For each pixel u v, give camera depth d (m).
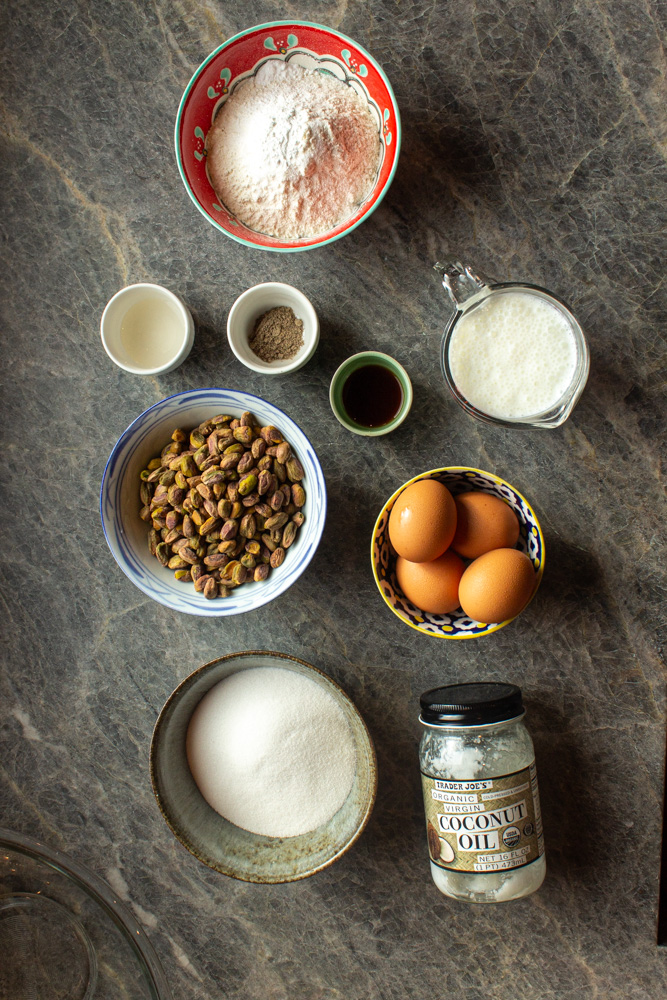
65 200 1.23
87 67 1.22
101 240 1.23
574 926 1.19
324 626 1.21
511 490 1.07
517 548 1.12
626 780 1.18
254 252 1.21
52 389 1.25
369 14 1.17
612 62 1.16
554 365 1.09
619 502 1.18
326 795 1.17
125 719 1.24
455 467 1.09
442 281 1.18
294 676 1.19
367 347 1.20
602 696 1.19
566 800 1.19
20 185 1.23
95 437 1.24
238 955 1.22
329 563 1.21
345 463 1.21
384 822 1.21
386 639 1.21
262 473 1.11
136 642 1.24
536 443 1.19
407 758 1.20
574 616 1.19
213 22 1.20
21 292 1.24
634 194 1.17
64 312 1.24
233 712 1.17
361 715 1.11
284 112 1.07
